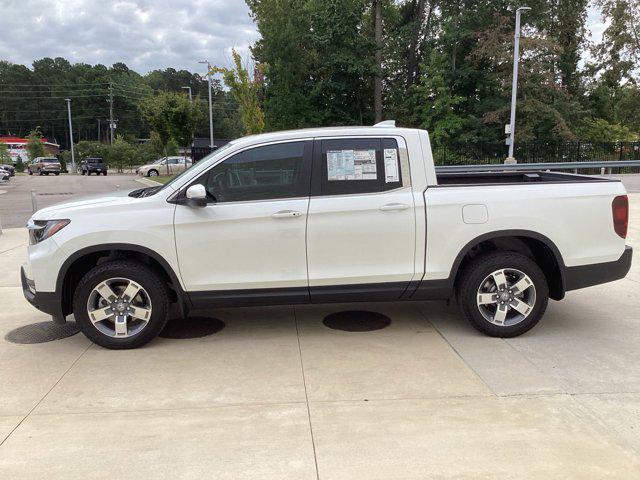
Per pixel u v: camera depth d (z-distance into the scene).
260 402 3.72
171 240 4.56
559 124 30.98
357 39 31.56
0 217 15.16
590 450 3.07
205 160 4.67
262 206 4.59
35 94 112.00
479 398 3.72
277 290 4.70
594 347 4.65
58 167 53.16
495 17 32.12
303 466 2.95
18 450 3.15
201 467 2.96
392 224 4.64
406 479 2.82
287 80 31.45
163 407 3.67
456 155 30.31
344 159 4.67
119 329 4.68
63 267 4.58
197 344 4.86
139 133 111.44
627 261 4.93
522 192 4.74
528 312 4.83
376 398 3.75
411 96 34.84
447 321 5.41
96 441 3.24
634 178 24.00
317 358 4.49
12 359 4.55
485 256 4.82
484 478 2.82
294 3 31.53
